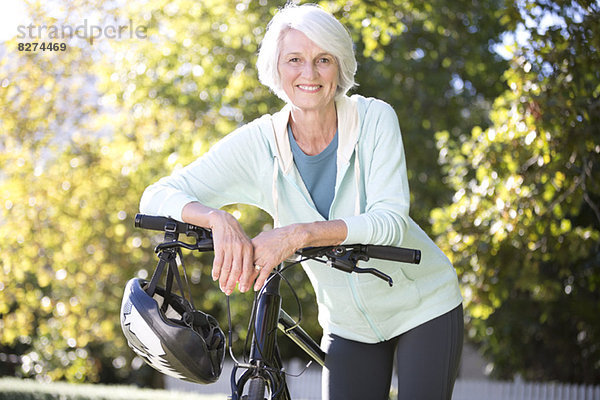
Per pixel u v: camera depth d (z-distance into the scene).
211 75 11.16
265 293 2.13
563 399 12.41
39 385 8.73
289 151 2.45
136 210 12.06
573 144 6.85
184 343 1.96
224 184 2.47
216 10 10.70
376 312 2.60
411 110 13.30
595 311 12.09
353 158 2.45
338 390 2.68
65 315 11.17
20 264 10.64
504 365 13.22
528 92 6.84
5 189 10.52
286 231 2.02
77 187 11.09
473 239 7.68
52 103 10.64
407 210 2.28
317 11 2.31
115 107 11.41
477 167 7.84
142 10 10.89
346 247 2.01
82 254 11.54
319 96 2.32
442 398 2.54
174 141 11.51
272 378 2.02
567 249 7.66
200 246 2.06
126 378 19.09
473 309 7.98
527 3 6.88
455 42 13.38
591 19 6.73
